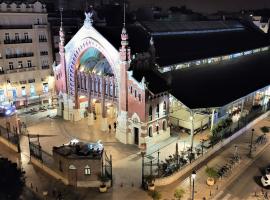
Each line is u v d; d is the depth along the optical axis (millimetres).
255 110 75375
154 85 58844
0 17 76562
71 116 73750
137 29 70562
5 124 69375
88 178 47094
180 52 70562
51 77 87938
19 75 81750
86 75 68188
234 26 100750
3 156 57438
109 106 73938
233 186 47594
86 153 47156
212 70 73438
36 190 46469
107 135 65312
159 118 60500
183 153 54656
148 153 57188
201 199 44281
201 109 57125
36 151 56750
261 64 88875
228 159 55219
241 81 73438
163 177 47656
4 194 37375
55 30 88375
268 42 101688
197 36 82250
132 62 59281
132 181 48750
